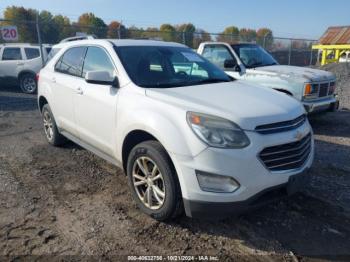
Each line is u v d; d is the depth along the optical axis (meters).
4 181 4.59
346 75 15.44
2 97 12.16
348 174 4.91
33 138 6.67
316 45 25.94
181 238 3.33
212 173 3.02
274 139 3.13
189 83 4.21
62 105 5.25
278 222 3.61
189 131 3.12
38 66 13.09
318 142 6.58
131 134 3.80
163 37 17.78
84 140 4.88
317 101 7.34
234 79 4.79
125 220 3.63
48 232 3.40
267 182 3.09
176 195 3.30
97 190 4.35
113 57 4.29
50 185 4.48
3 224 3.53
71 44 5.42
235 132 3.04
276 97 3.81
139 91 3.80
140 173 3.75
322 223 3.61
